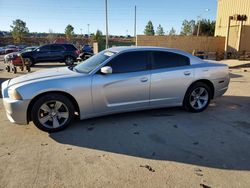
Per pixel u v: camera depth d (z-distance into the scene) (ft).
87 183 10.29
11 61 49.08
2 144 13.76
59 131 15.55
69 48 62.39
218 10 84.69
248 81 33.24
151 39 74.54
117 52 16.97
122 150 13.19
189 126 16.60
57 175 10.82
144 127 16.31
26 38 234.58
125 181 10.43
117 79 16.30
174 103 18.65
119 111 16.94
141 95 17.21
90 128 16.03
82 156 12.50
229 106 21.33
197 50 78.43
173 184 10.26
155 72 17.46
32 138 14.57
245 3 71.67
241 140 14.53
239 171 11.30
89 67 16.99
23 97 14.48
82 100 15.66
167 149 13.33
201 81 19.33
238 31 71.36
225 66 20.21
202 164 11.87
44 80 15.16
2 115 18.66
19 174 10.88
